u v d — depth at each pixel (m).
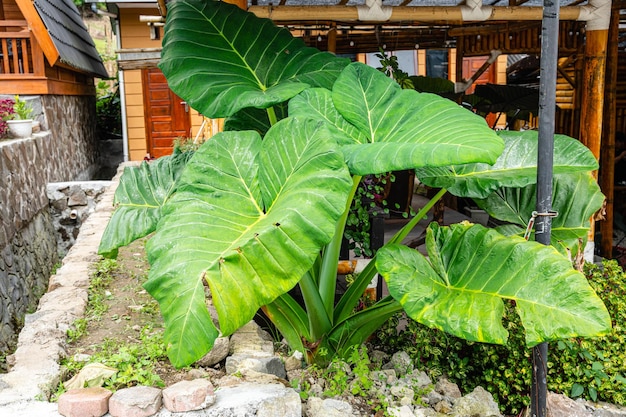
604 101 5.53
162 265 2.29
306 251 2.24
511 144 3.05
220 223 2.44
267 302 2.21
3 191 6.04
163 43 3.24
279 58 3.32
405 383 2.92
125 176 3.47
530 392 2.64
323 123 2.53
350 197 2.93
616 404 2.90
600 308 2.19
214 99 2.99
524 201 3.27
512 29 5.68
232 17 3.33
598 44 4.38
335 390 2.74
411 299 2.41
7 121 7.49
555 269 2.35
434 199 3.10
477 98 6.46
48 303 3.61
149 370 2.74
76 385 2.60
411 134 2.66
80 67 9.50
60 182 8.60
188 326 2.11
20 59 9.32
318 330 3.04
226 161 2.68
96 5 10.97
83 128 11.76
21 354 2.84
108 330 3.33
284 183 2.51
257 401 2.46
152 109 11.62
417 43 7.14
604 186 5.60
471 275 2.55
